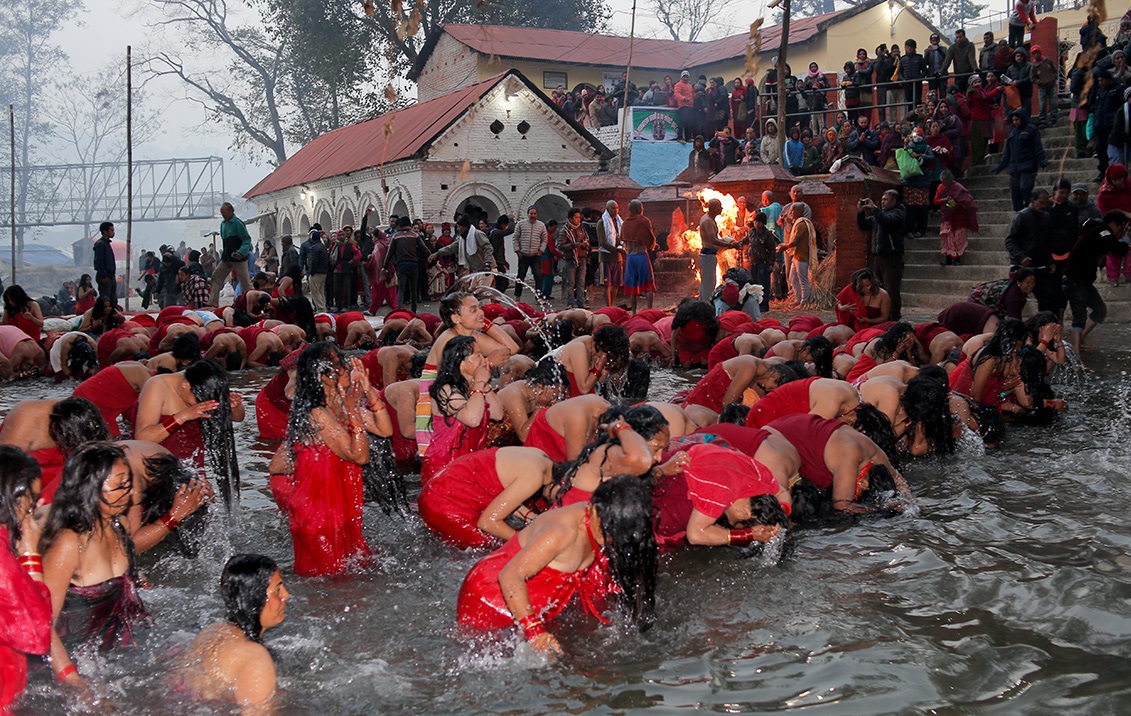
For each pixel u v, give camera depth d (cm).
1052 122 1758
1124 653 409
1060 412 864
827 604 473
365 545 554
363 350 1465
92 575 431
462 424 633
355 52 3594
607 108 2588
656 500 550
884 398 718
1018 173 1530
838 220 1664
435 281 2064
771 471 569
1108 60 1469
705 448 545
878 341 881
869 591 488
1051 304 1109
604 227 1694
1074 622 441
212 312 1620
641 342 1186
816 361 808
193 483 556
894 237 1453
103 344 1259
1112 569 500
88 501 423
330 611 474
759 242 1597
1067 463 706
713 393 785
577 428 599
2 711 365
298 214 3173
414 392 735
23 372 1224
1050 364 961
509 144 2438
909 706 371
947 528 574
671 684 394
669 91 2473
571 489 496
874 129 1853
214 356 1295
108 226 1895
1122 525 568
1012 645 420
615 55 2898
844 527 584
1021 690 381
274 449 804
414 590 501
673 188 1953
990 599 471
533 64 2823
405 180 2428
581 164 2503
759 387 778
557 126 2472
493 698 386
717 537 528
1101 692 377
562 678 402
